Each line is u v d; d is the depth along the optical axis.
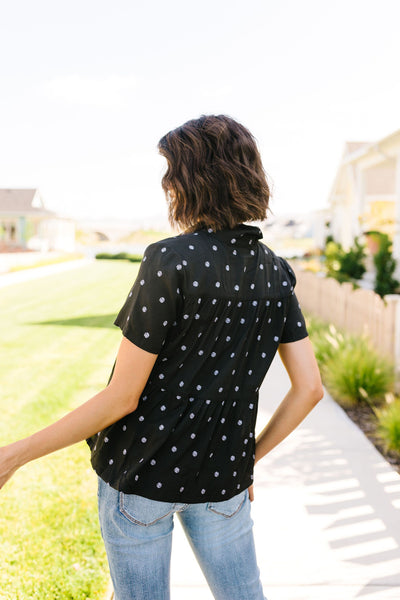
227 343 1.20
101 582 2.49
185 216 1.26
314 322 8.53
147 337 1.12
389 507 3.09
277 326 1.31
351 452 3.91
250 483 1.35
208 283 1.15
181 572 2.53
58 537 2.87
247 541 1.38
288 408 1.37
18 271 26.56
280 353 1.40
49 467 3.77
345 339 6.52
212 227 1.22
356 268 14.52
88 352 7.93
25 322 11.02
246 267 1.23
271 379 6.08
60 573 2.55
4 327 10.34
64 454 4.00
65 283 20.39
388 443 3.95
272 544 2.73
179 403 1.19
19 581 2.49
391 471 3.59
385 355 5.53
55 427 1.11
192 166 1.22
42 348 8.24
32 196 43.06
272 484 3.41
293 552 2.67
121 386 1.13
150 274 1.13
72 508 3.19
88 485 3.50
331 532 2.84
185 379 1.18
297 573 2.50
